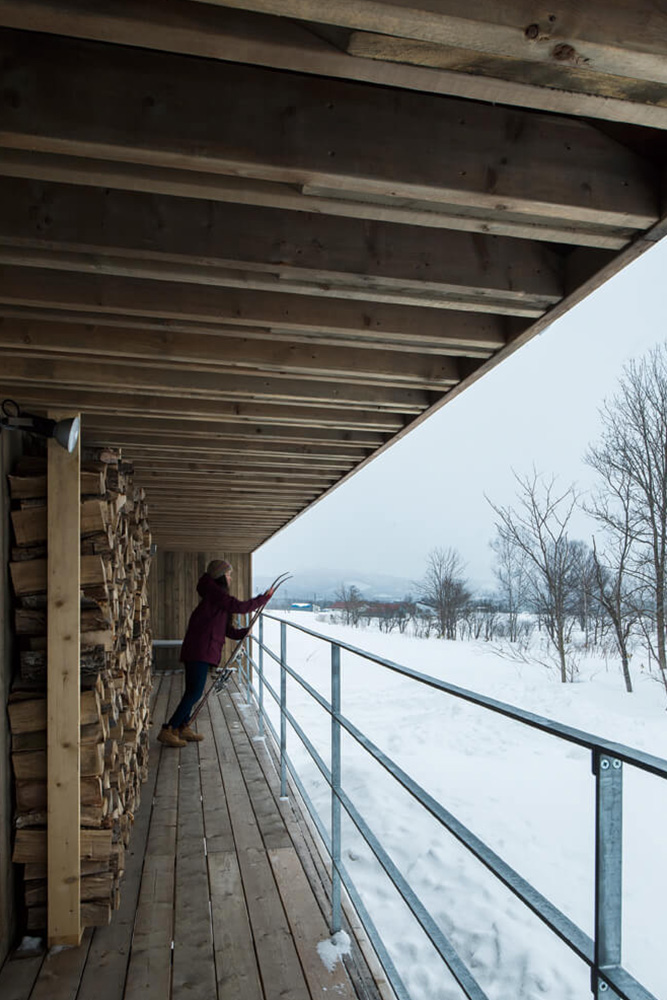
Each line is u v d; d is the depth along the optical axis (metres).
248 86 1.37
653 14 1.12
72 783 2.33
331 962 2.18
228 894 2.67
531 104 1.28
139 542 4.38
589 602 13.70
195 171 1.47
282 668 3.95
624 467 12.48
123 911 2.53
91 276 2.00
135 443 3.72
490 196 1.48
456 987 2.89
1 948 2.16
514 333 2.25
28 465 2.43
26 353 2.42
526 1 1.07
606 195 1.55
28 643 2.43
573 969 3.03
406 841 4.43
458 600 23.31
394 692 11.87
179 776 4.29
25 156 1.41
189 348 2.41
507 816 5.04
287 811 3.63
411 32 1.07
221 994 2.01
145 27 1.09
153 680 8.36
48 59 1.30
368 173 1.41
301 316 2.14
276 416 3.22
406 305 2.23
